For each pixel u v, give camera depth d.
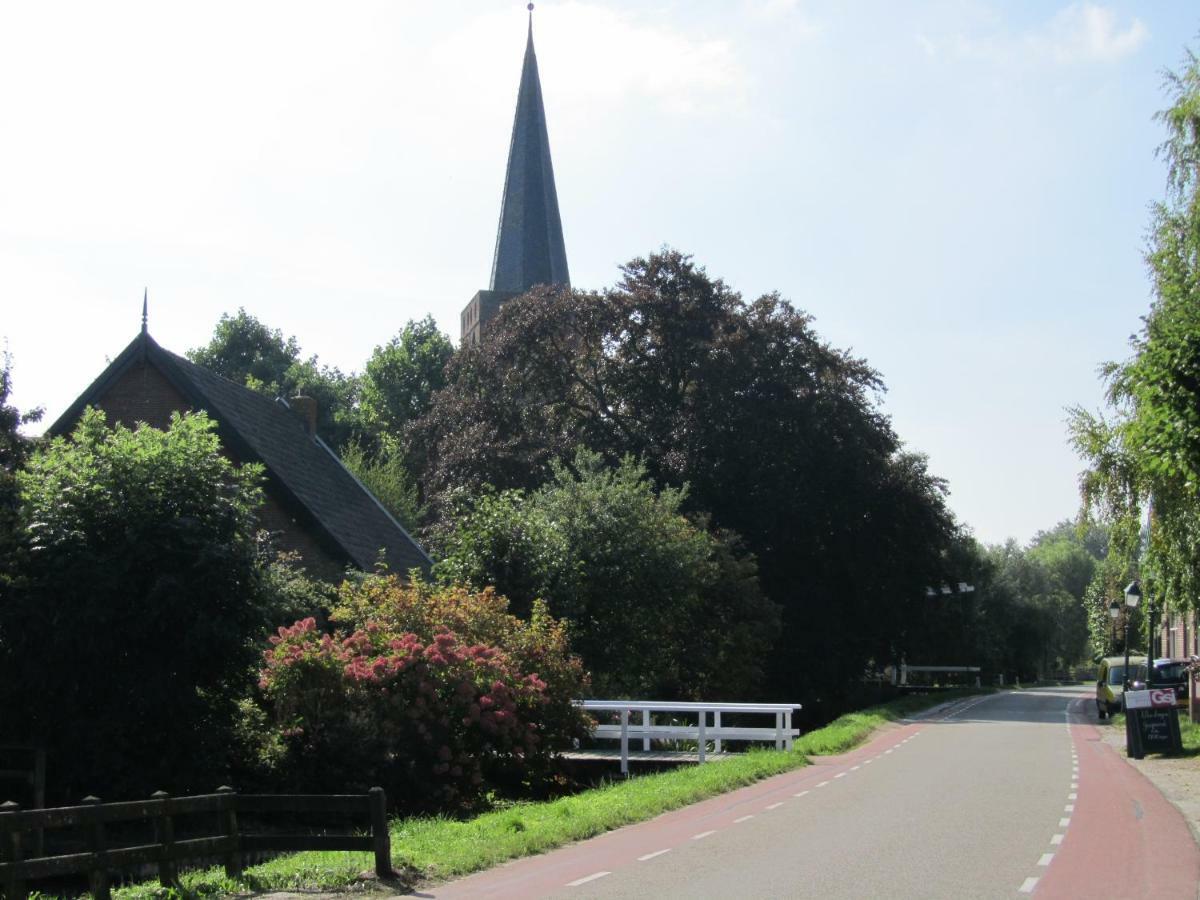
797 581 50.03
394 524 36.81
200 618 18.08
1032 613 98.19
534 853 12.78
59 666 18.11
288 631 19.66
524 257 83.06
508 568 29.39
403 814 18.89
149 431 19.72
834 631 50.41
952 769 21.88
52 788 18.36
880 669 65.81
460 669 20.66
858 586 50.59
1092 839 13.25
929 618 63.12
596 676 30.47
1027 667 99.88
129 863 10.00
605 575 30.81
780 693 50.25
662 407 49.09
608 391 51.16
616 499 32.41
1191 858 11.99
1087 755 24.97
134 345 29.44
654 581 31.88
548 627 24.73
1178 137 20.44
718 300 49.56
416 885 10.90
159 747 18.58
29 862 8.91
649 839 13.59
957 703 54.47
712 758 25.09
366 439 76.44
